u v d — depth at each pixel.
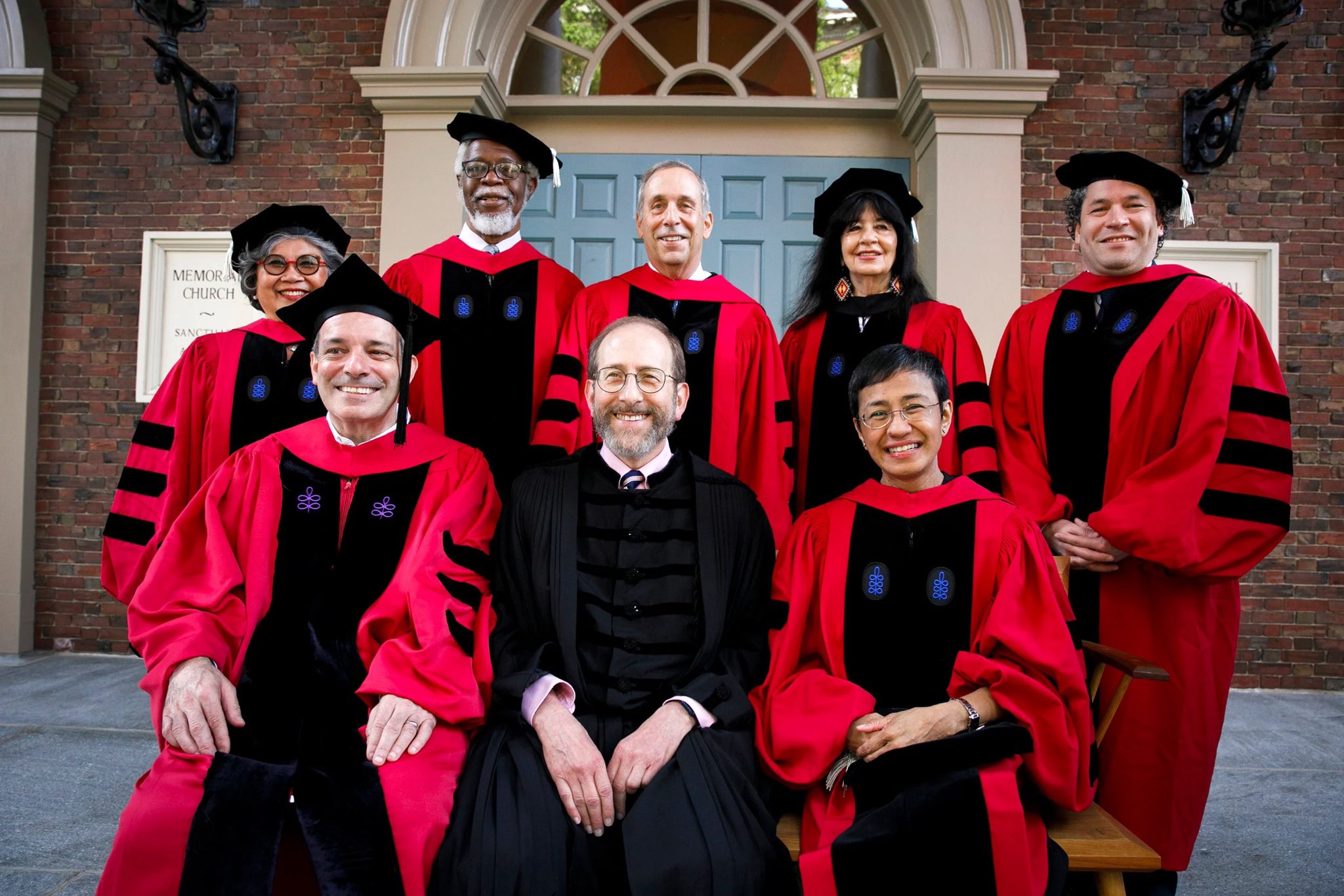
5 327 5.22
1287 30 5.00
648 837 1.82
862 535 2.27
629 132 5.27
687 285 2.98
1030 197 4.96
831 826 1.94
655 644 2.14
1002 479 2.72
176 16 4.61
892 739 1.96
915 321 2.83
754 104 5.16
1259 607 4.94
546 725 1.97
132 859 1.78
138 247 5.27
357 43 5.16
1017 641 2.04
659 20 5.38
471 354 2.99
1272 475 2.41
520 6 5.25
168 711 1.94
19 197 5.20
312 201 5.17
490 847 1.79
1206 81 4.98
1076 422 2.62
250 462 2.38
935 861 1.83
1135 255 2.65
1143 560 2.46
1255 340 2.52
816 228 3.04
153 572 2.21
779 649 2.23
